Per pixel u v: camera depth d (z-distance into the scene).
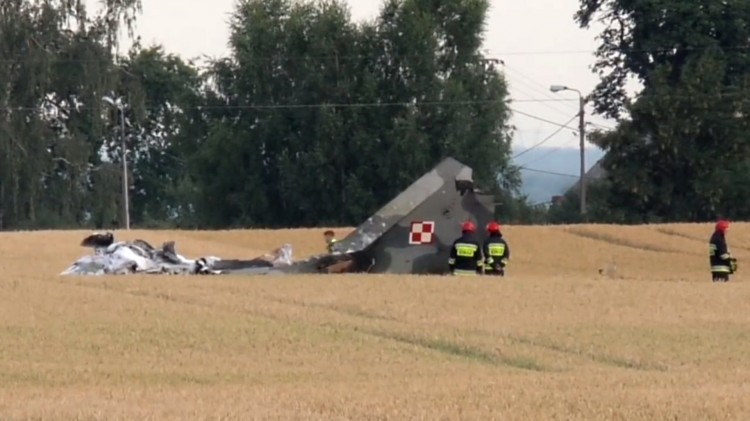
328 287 99.31
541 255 163.12
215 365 69.75
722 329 82.62
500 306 91.38
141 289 96.75
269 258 116.81
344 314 87.25
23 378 65.44
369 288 98.88
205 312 86.50
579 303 93.19
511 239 170.38
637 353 74.25
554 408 53.28
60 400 57.03
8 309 86.31
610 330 81.81
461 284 101.56
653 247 167.75
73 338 76.81
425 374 67.19
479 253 109.81
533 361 71.88
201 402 55.78
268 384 63.66
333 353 73.75
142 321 82.69
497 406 53.91
